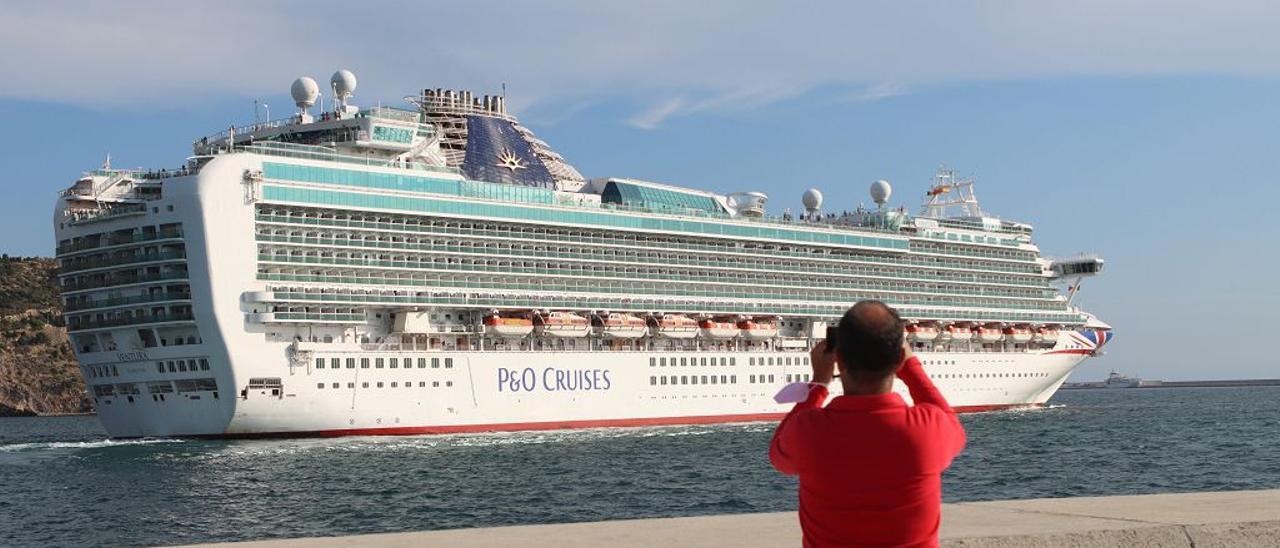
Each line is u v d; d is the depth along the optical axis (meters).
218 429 83.94
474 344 95.75
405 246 91.44
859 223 129.62
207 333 82.44
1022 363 134.00
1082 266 140.25
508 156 105.44
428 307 91.25
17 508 54.81
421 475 64.62
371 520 49.69
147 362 85.69
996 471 69.25
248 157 84.56
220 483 61.88
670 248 108.12
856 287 121.31
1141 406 182.25
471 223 95.75
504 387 95.56
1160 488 60.81
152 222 83.88
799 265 117.38
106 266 85.31
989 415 127.62
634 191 110.00
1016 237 137.62
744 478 63.03
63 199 88.25
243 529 47.91
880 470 8.36
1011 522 12.84
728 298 111.06
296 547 11.98
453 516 50.59
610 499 55.38
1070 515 13.30
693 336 107.62
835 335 8.88
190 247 82.56
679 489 58.75
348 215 89.06
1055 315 137.50
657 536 12.32
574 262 101.31
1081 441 91.44
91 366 89.19
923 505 8.41
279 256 85.44
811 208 134.25
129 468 69.56
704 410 108.00
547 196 100.88
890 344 8.50
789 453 8.73
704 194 117.56
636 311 104.31
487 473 65.56
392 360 90.00
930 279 128.00
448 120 107.75
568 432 96.94
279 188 85.25
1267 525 12.52
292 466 69.19
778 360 114.50
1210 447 85.88
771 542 11.96
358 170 89.44
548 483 61.19
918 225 130.00
